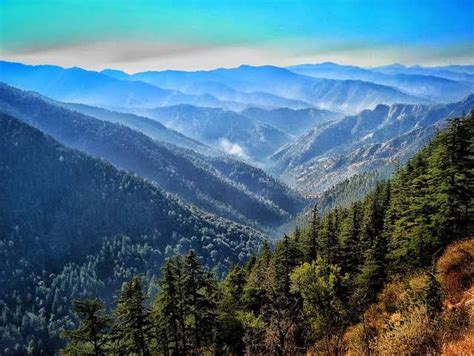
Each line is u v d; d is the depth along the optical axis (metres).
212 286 32.75
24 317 154.12
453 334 12.67
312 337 16.83
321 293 21.84
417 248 30.09
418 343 13.09
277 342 14.50
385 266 31.69
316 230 46.81
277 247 41.84
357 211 48.75
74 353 28.70
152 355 32.31
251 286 37.03
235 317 32.34
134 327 29.81
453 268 19.78
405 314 16.44
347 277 26.84
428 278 17.41
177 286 31.42
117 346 29.95
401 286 22.47
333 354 16.11
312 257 44.41
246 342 15.29
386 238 35.38
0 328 149.12
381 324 17.88
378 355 14.30
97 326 28.69
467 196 28.88
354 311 18.17
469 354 10.66
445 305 15.65
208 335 31.42
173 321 31.03
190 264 32.28
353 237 41.34
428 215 30.91
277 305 15.01
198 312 31.45
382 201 48.88
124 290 30.44
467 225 28.91
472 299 14.72
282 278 36.22
